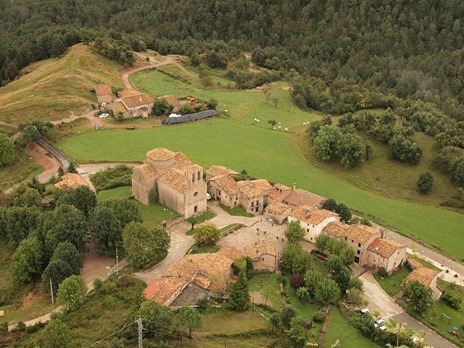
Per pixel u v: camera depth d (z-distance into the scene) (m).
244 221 159.25
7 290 123.69
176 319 101.81
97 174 183.12
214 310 114.69
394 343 110.75
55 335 93.75
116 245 132.62
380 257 142.62
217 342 102.38
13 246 139.50
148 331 99.94
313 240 152.62
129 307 110.19
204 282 121.06
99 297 115.25
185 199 153.62
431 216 187.50
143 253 127.88
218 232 143.00
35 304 117.44
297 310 120.81
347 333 114.94
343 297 129.12
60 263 119.25
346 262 141.38
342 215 165.00
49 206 158.38
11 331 105.69
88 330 101.88
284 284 129.75
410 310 127.19
